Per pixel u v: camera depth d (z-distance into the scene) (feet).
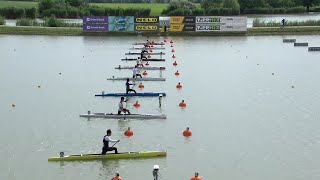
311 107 141.69
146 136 116.06
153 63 216.13
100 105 144.56
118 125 124.98
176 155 103.96
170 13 399.03
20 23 346.33
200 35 318.24
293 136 116.06
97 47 265.95
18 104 145.69
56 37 310.65
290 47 265.95
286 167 97.76
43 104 145.69
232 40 296.10
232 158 102.22
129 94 155.43
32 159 102.12
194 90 163.22
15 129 121.80
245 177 92.89
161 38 306.96
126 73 193.36
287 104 145.07
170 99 151.33
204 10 407.44
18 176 93.76
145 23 321.32
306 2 496.23
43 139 114.32
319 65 209.77
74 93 159.53
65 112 136.87
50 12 413.80
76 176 93.56
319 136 116.06
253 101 148.36
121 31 322.75
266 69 200.54
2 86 169.78
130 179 91.66
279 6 493.36
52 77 185.26
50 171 96.02
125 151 105.81
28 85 171.42
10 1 566.77
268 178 92.53
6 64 213.66
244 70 198.29
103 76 187.42
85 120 129.08
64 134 117.80
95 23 321.93
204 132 118.93
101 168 97.45
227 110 138.31
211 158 102.27
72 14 416.67
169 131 119.75
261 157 102.89
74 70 199.52
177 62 218.18
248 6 469.16
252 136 115.96
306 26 336.29
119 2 620.08
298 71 195.93
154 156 102.83
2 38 304.30
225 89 164.35
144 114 131.34
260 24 340.39
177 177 92.63
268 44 277.23
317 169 96.78
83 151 106.32
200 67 205.57
